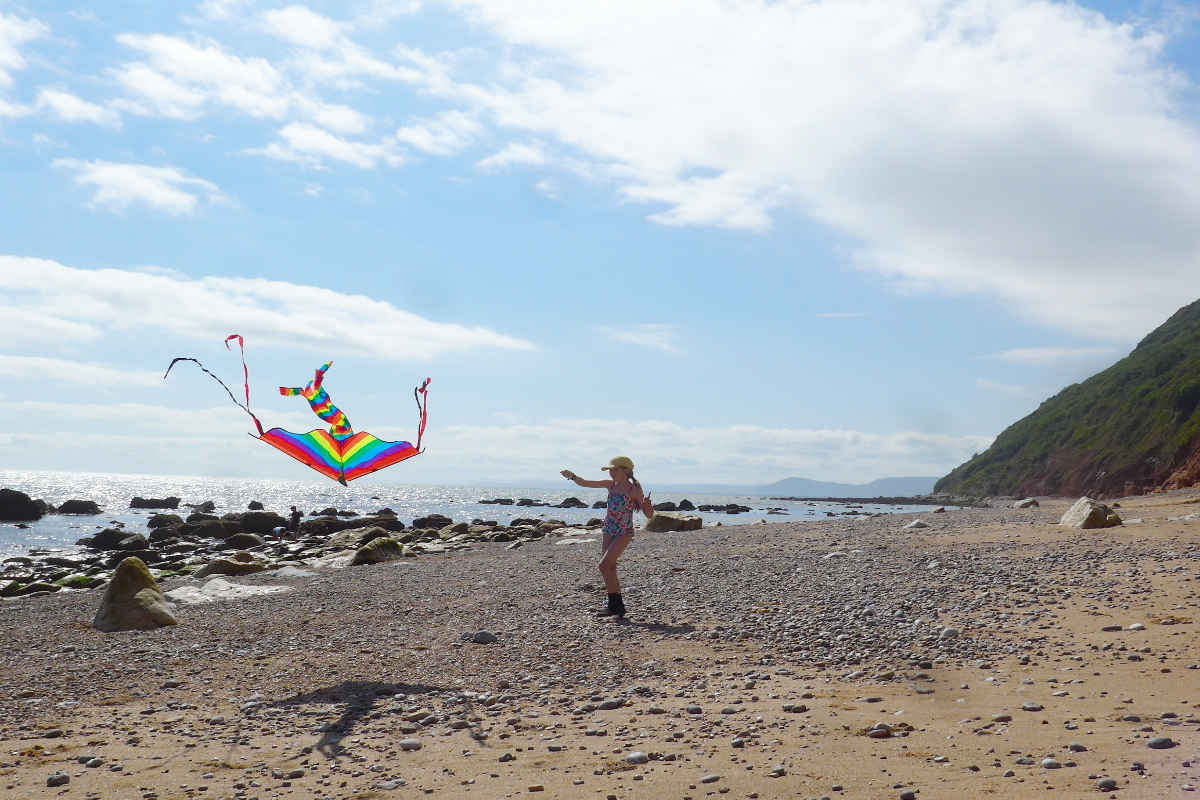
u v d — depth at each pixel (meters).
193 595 15.86
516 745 6.50
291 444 8.65
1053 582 12.59
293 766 6.11
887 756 5.70
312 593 15.84
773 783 5.25
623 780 5.50
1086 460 79.75
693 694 7.95
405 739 6.67
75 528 54.16
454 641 10.95
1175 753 5.30
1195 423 66.38
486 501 114.50
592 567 17.88
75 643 11.55
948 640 9.64
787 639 10.25
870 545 18.94
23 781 5.84
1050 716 6.49
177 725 7.40
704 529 29.69
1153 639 8.91
